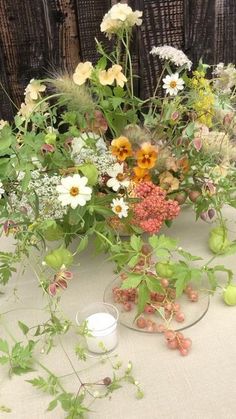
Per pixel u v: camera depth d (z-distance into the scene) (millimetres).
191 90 886
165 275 711
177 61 849
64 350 673
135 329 699
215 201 844
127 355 658
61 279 702
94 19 1228
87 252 902
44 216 744
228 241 842
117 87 825
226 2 1244
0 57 1237
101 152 810
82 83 800
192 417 562
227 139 831
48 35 1232
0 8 1180
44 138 755
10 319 749
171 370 627
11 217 744
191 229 956
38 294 803
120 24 808
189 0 1225
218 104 876
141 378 619
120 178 793
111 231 790
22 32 1218
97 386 611
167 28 1255
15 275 853
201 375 616
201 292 760
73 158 785
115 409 579
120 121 842
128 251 707
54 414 581
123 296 747
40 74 1276
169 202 743
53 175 763
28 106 871
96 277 833
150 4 1217
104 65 820
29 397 606
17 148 723
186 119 883
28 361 656
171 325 699
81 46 1257
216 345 662
